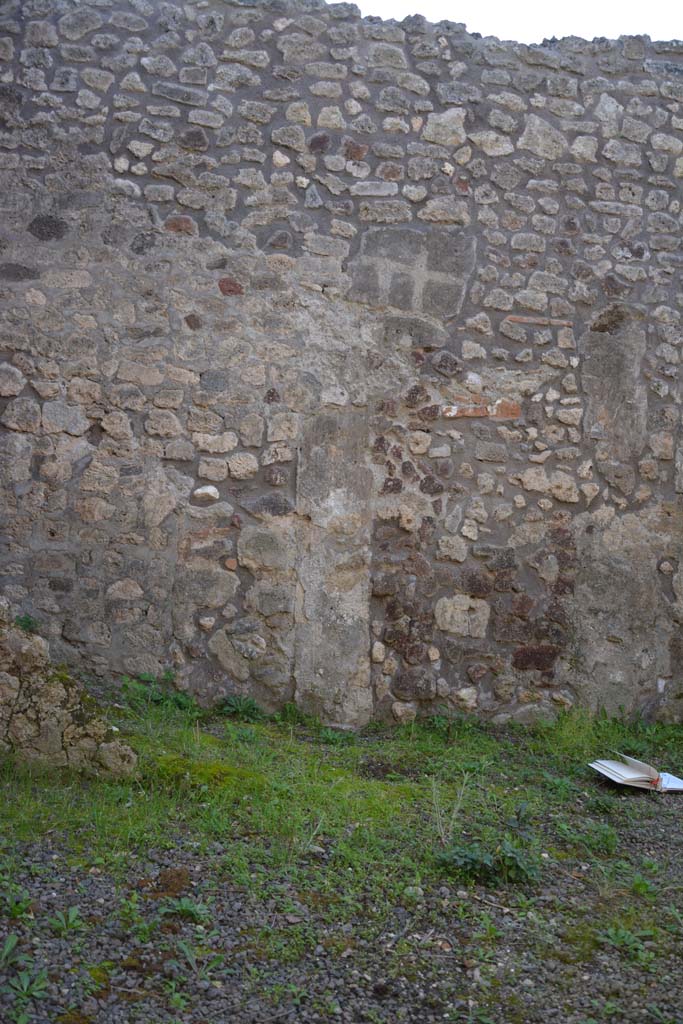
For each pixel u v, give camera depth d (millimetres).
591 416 5594
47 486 4988
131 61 5137
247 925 2887
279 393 5211
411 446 5359
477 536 5434
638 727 5555
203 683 5082
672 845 3895
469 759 4699
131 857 3162
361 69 5359
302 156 5277
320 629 5199
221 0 5234
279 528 5184
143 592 5047
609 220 5645
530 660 5488
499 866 3350
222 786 3707
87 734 3689
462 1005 2656
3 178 5008
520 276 5520
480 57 5516
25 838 3195
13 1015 2393
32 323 4996
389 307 5344
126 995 2541
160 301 5109
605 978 2824
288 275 5242
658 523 5699
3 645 3703
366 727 5207
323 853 3354
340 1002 2613
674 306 5738
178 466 5102
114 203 5090
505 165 5516
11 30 5062
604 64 5680
